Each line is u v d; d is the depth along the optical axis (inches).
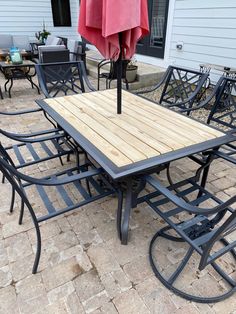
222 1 144.2
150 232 66.3
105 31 54.7
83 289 52.2
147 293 51.5
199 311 48.5
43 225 67.7
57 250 60.5
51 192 79.9
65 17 298.8
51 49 173.0
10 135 72.5
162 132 60.7
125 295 51.1
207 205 75.5
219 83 86.5
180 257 59.5
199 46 168.2
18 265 56.9
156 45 206.4
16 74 172.1
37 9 279.3
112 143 55.1
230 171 93.4
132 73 184.5
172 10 177.3
